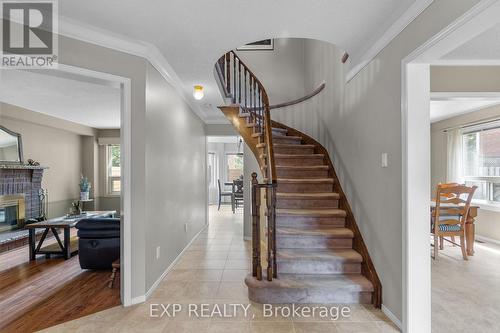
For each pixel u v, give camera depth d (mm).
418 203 2057
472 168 5391
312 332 2166
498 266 3668
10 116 4852
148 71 2785
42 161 5836
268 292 2621
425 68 2078
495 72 3025
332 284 2602
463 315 2443
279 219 3361
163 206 3254
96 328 2236
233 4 2055
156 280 3020
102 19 2246
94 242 3475
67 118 5969
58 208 6266
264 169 3682
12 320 2369
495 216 4844
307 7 2088
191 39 2588
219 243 4832
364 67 2830
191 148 4746
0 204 4820
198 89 3807
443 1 1688
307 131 5055
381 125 2471
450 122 5812
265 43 5746
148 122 2787
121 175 2600
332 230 3209
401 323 2162
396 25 2156
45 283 3174
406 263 2070
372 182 2678
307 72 5441
